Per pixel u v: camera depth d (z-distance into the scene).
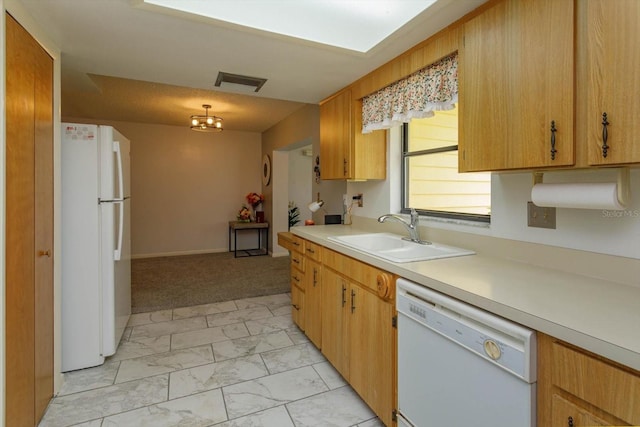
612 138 1.00
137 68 2.35
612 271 1.25
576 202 1.21
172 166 6.08
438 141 2.41
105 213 2.28
